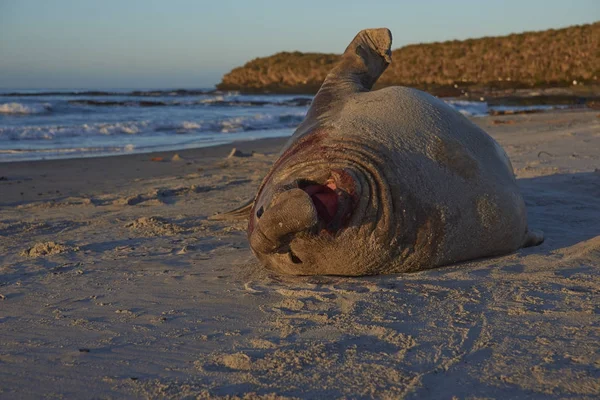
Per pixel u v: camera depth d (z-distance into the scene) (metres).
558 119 22.08
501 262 4.66
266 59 96.62
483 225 4.56
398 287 4.14
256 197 4.92
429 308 3.70
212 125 23.33
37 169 11.98
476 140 4.91
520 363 2.87
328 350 3.12
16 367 3.10
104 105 36.19
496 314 3.54
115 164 12.66
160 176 10.97
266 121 25.59
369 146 4.38
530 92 50.12
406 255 4.38
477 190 4.55
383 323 3.47
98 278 4.75
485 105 35.66
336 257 4.32
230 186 9.34
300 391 2.69
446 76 74.31
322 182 4.25
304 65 90.44
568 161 9.81
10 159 13.92
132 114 29.02
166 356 3.17
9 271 5.03
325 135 4.62
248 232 4.66
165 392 2.75
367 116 4.70
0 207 8.31
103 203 8.34
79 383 2.89
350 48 6.20
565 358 2.88
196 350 3.23
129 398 2.71
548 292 3.88
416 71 76.62
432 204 4.35
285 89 78.38
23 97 45.19
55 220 7.25
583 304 3.61
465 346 3.10
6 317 3.90
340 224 4.18
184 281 4.56
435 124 4.73
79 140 18.38
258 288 4.28
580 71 64.31
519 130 17.89
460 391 2.63
